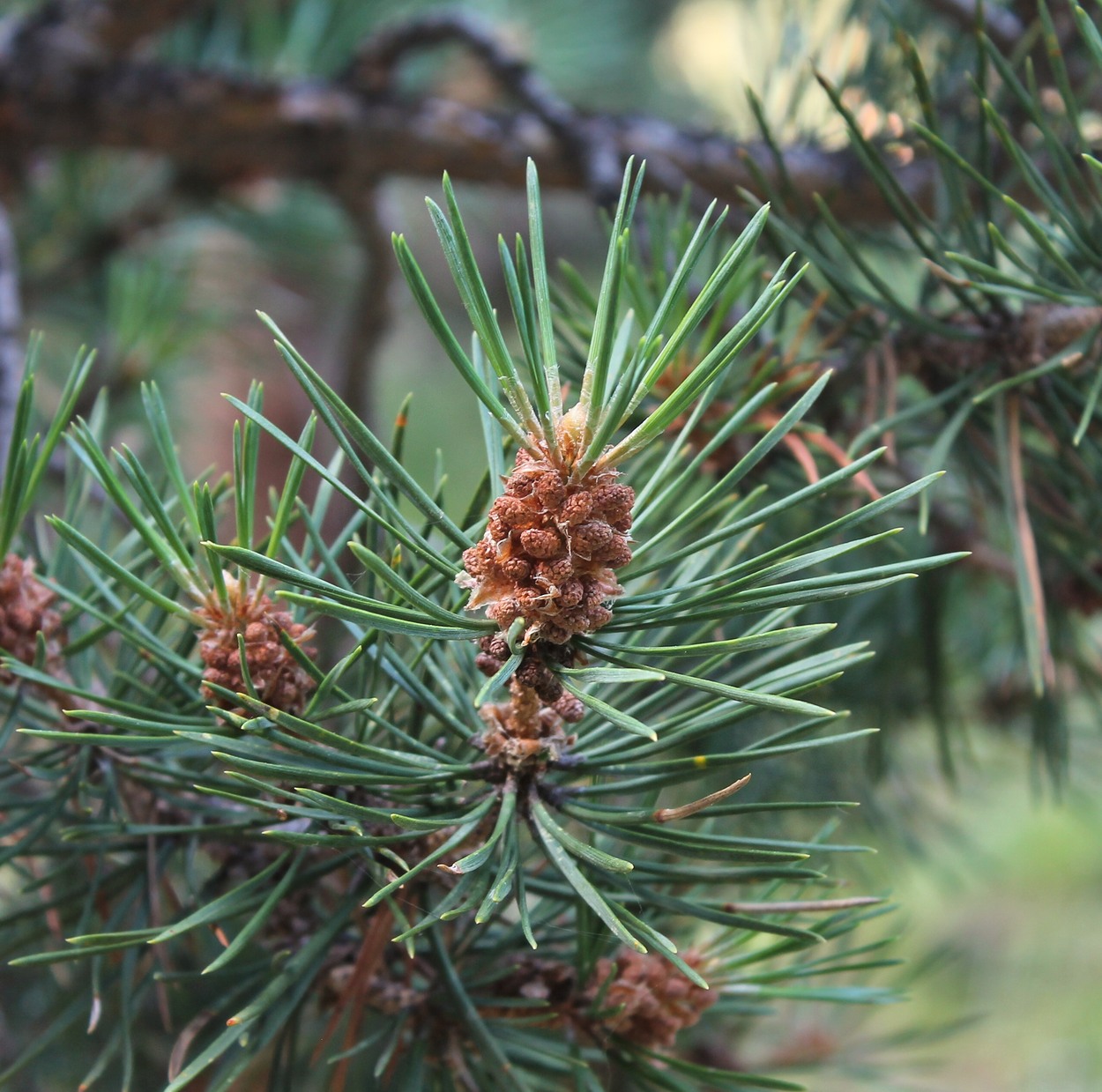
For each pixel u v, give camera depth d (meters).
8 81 1.01
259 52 1.26
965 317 0.62
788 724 0.80
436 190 1.56
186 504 0.53
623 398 0.48
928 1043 0.83
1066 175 0.57
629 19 1.77
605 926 0.55
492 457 0.53
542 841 0.52
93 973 0.55
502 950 0.56
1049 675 0.59
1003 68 0.57
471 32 1.02
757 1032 0.85
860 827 0.93
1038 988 1.82
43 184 1.24
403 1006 0.55
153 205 1.26
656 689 0.56
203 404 1.56
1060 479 0.63
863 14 0.81
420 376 2.25
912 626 0.77
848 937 0.77
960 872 1.14
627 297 0.61
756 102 0.60
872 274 0.59
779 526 0.65
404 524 0.52
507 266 0.49
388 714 0.55
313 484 0.82
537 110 0.98
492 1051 0.53
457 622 0.50
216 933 0.55
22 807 0.57
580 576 0.50
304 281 1.50
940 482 0.70
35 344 0.54
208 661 0.53
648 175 0.83
